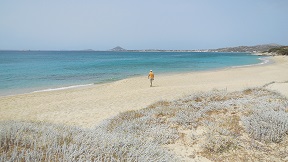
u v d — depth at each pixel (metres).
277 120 7.10
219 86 22.31
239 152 6.01
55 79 30.78
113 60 79.44
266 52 155.00
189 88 21.34
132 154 4.32
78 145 4.10
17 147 3.71
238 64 58.50
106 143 4.45
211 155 5.97
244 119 7.49
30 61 69.94
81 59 86.44
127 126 8.07
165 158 4.71
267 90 12.73
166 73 37.62
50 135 4.25
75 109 14.83
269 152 5.94
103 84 26.16
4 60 74.00
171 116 8.73
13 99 18.64
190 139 6.85
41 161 3.42
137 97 18.05
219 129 7.05
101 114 13.08
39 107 15.80
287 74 34.28
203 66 52.25
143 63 62.94
